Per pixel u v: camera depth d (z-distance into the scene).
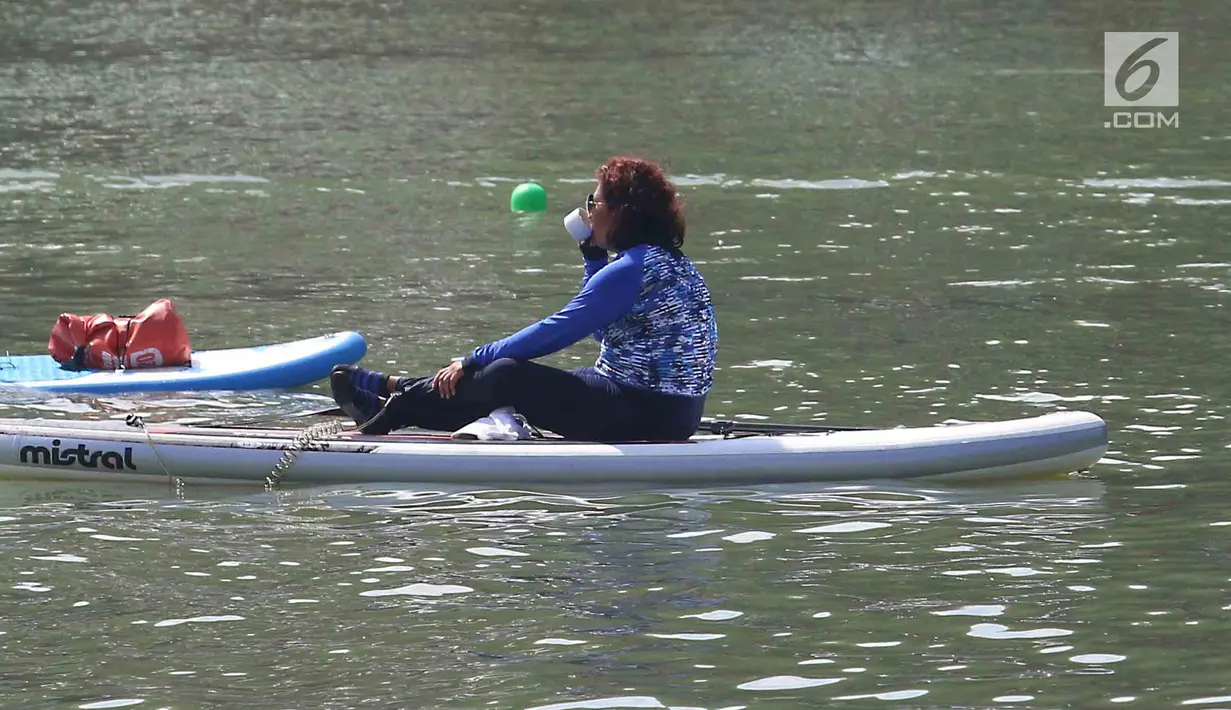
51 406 32.62
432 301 43.75
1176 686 19.05
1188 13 126.94
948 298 43.78
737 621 21.11
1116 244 52.03
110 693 18.88
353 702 18.61
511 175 67.38
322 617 21.31
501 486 26.88
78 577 22.83
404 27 121.62
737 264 49.09
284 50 109.38
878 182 65.12
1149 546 24.14
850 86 95.00
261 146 74.06
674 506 25.97
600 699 18.69
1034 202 60.50
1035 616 21.33
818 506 26.02
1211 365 35.97
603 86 94.44
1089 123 81.62
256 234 54.41
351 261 49.66
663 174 27.52
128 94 90.19
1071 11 129.25
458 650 20.17
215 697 18.77
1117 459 28.95
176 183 64.69
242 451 27.12
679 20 126.50
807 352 37.38
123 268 48.12
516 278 47.09
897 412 32.19
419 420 27.94
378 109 85.56
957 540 24.39
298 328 40.31
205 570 23.11
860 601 21.89
